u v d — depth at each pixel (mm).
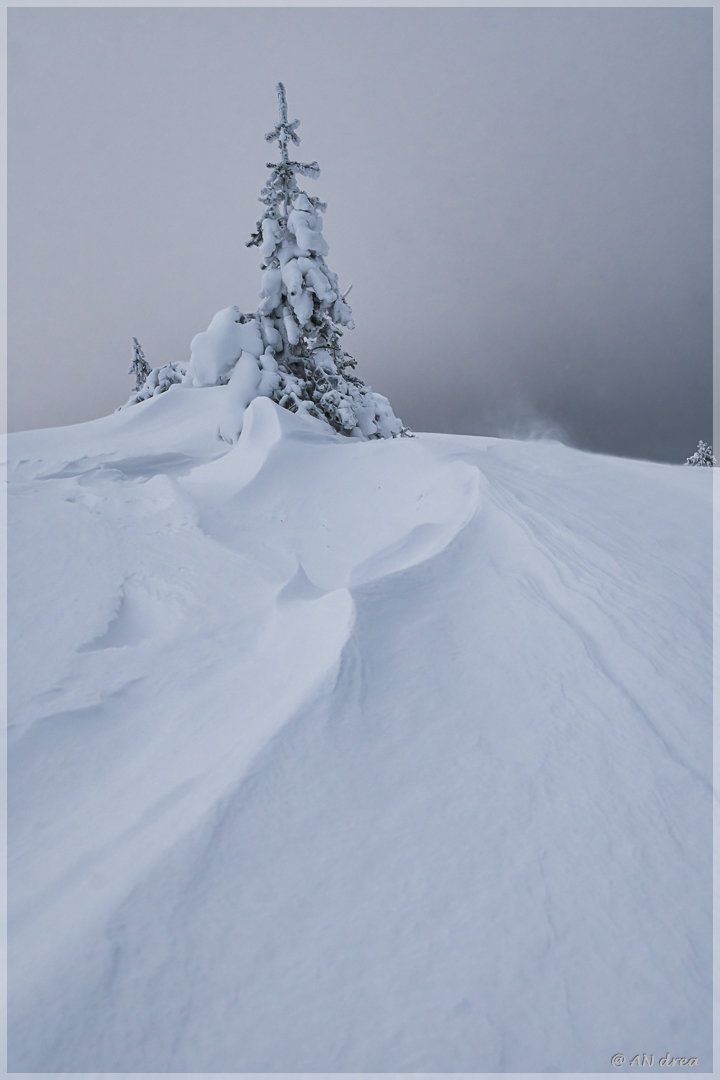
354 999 2303
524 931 2576
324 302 18422
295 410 17891
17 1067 1997
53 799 3678
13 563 7039
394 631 4934
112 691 4785
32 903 2768
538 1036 2201
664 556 6922
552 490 9281
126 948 2402
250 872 2801
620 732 3846
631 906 2707
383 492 11453
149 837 3051
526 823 3145
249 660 5285
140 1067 2059
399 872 2848
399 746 3699
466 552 6727
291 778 3363
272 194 18156
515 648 4781
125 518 9180
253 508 11266
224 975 2367
